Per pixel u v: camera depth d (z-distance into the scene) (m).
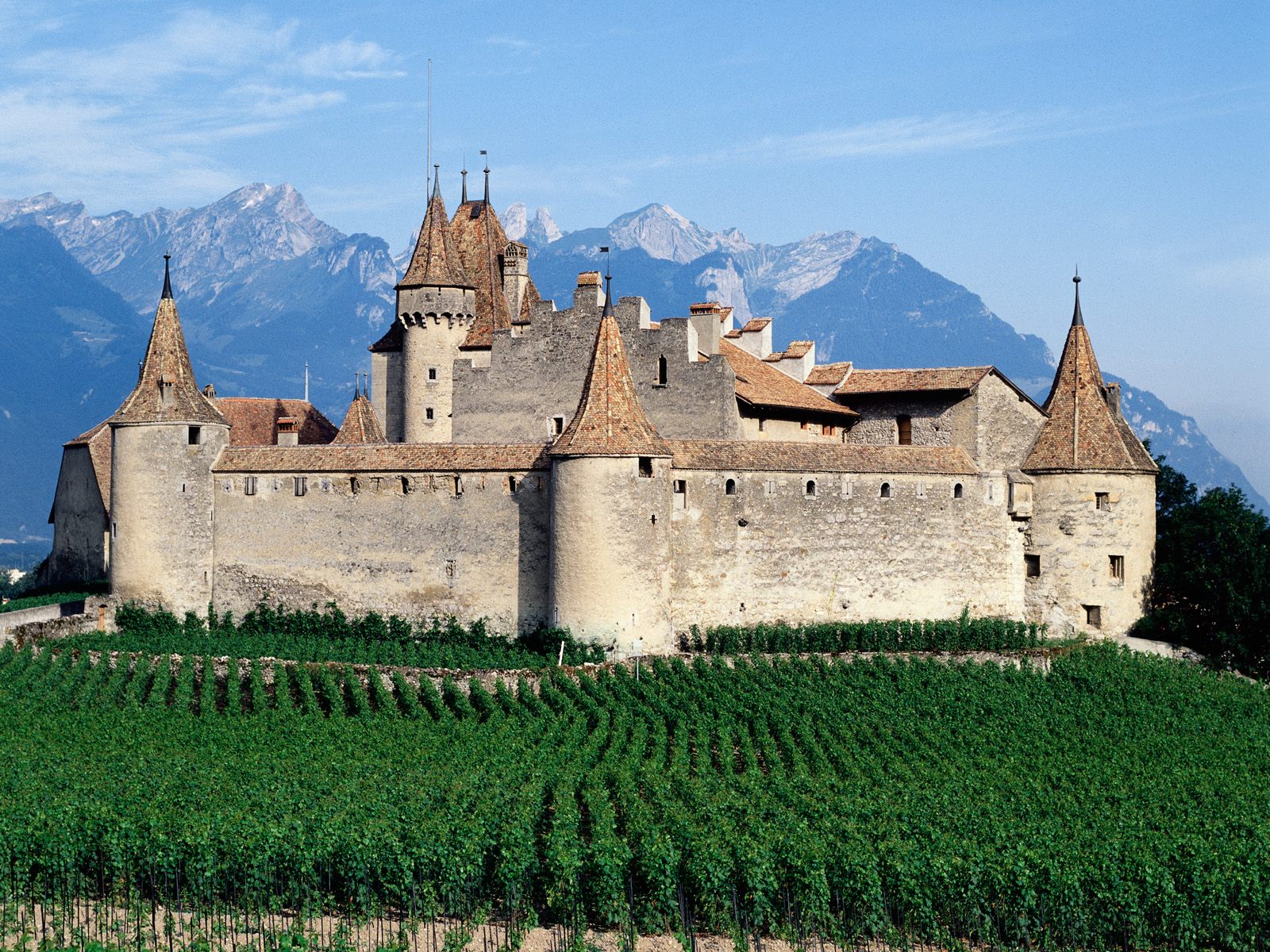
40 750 64.94
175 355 87.50
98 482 99.19
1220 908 50.66
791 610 82.38
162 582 85.56
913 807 57.78
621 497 76.81
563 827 53.97
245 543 86.06
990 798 60.00
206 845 51.44
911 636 83.12
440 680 75.06
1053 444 89.38
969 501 86.75
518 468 80.62
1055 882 50.69
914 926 51.31
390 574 83.06
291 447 86.19
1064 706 75.62
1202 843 54.62
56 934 48.62
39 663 78.50
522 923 49.97
